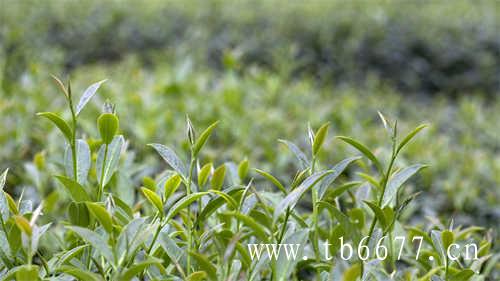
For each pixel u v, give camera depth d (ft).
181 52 32.60
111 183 11.12
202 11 46.16
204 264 7.52
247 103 23.35
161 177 11.12
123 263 7.66
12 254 8.37
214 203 8.57
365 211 10.83
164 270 8.07
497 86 45.91
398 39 45.55
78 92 22.49
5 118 18.38
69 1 46.70
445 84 45.75
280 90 25.27
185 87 22.56
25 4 45.37
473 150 22.35
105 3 47.01
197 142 8.52
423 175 17.79
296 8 47.11
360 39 44.52
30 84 21.62
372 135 20.65
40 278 7.63
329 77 42.80
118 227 8.43
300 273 11.80
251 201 9.04
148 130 17.42
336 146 19.13
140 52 45.03
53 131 16.63
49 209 12.78
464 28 47.26
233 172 11.02
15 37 36.50
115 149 9.22
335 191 9.71
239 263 8.52
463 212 16.49
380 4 49.90
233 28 44.52
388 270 12.01
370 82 36.17
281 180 16.63
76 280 8.34
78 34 44.88
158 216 8.89
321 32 44.09
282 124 20.97
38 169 13.75
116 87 22.06
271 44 43.11
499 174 18.30
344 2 49.96
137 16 46.14
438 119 26.89
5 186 15.66
